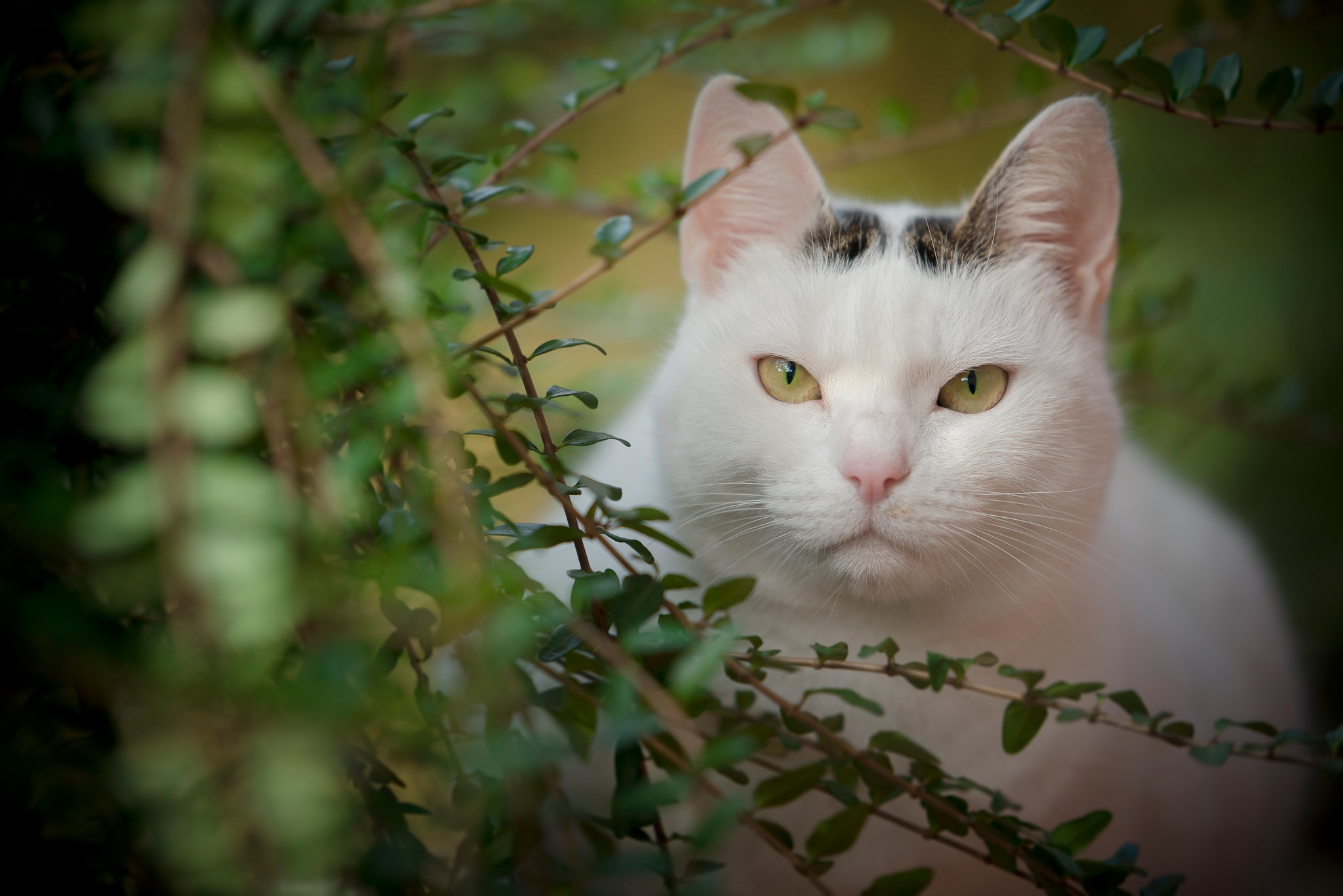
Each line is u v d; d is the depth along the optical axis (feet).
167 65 2.83
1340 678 10.29
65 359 3.55
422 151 4.97
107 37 3.13
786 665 4.24
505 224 10.83
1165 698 6.68
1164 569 8.18
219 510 2.67
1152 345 10.17
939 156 14.39
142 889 3.61
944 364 5.90
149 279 2.61
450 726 4.07
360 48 6.54
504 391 5.93
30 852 3.45
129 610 3.42
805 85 13.64
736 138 6.50
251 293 2.98
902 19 12.83
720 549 6.29
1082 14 13.70
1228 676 7.86
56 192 3.59
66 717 3.51
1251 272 13.48
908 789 4.18
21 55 3.64
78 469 3.83
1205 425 11.91
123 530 2.70
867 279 6.00
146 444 3.26
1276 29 7.20
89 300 3.69
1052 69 4.91
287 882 3.03
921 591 5.94
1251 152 13.74
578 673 4.04
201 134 2.95
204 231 3.02
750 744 3.42
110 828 3.55
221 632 2.74
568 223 13.39
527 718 3.60
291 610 3.04
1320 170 13.73
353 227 3.12
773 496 5.92
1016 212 6.38
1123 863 4.55
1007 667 4.35
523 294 3.65
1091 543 6.35
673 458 6.38
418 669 3.97
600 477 7.37
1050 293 6.49
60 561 3.40
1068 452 6.12
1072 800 6.18
